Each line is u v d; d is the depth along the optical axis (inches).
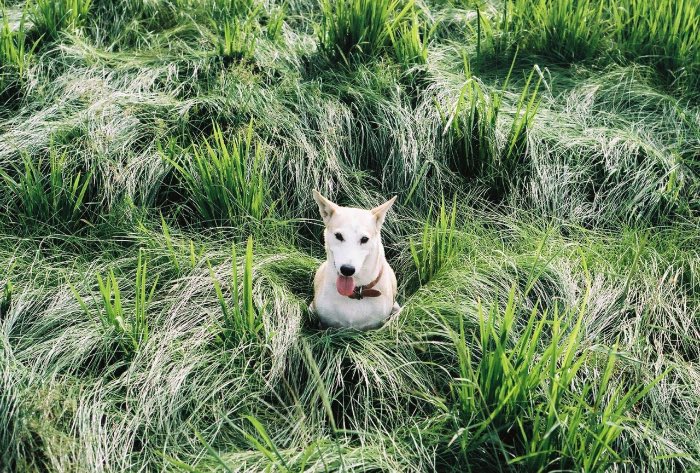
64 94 116.1
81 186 107.4
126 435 84.4
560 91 124.2
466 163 114.2
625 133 117.2
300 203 110.7
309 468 81.1
